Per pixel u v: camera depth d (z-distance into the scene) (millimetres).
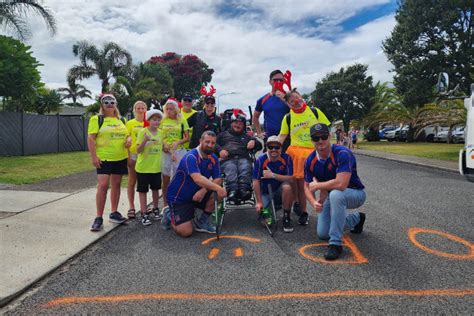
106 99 4941
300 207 5293
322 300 2961
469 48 19469
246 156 5641
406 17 21750
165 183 5777
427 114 24031
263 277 3410
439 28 20359
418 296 3008
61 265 3697
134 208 5727
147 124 5223
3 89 15547
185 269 3617
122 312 2820
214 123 6109
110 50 27703
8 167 11469
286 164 5008
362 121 38469
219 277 3420
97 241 4477
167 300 2994
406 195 7477
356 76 36594
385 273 3469
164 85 39438
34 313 2822
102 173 4859
